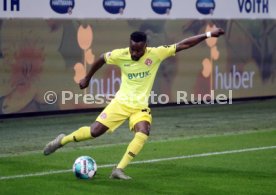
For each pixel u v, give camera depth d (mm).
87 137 20844
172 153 25375
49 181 20453
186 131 30844
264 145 27266
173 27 37250
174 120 34000
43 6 33281
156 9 36656
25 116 34406
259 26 40469
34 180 20609
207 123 33188
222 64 38969
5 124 32500
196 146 26938
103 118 20719
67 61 34125
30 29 32906
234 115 35875
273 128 31984
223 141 28188
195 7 38031
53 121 33406
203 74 38344
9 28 32281
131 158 20578
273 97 42031
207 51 38344
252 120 34312
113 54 20734
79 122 33188
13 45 32469
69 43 34125
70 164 23203
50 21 33469
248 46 40000
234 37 39375
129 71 20625
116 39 35469
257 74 40562
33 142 28031
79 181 20422
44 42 33375
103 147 26750
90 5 34688
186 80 37750
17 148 26656
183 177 21156
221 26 38844
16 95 32812
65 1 33844
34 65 33188
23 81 32938
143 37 20141
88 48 34688
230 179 20906
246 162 23703
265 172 22000
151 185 19953
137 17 36125
